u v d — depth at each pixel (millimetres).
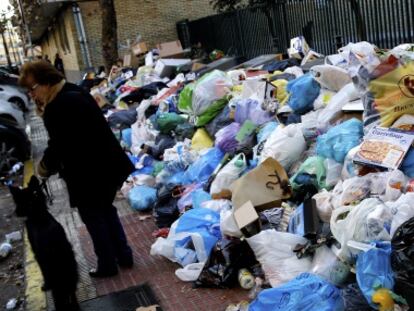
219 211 4836
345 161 4293
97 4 20734
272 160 4688
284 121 5859
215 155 6043
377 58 4195
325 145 4508
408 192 3477
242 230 4211
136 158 7715
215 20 16078
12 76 20391
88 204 4516
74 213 6793
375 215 3297
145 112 8617
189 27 19125
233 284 4164
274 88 6180
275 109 6000
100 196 4500
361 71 4285
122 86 12758
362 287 3051
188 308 4004
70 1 20453
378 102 4238
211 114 6898
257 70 8117
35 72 4191
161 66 12234
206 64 11562
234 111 6531
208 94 6949
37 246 4012
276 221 4324
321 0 9883
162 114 7492
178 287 4352
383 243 3145
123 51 20969
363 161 4027
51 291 4223
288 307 3076
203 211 4762
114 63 16906
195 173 5973
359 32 8758
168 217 5613
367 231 3307
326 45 9938
